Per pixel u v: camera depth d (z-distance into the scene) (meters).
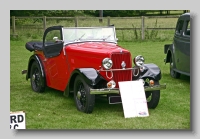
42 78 8.10
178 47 9.56
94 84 6.25
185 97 7.83
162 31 19.55
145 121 6.11
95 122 6.07
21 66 11.93
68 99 7.66
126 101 6.28
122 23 22.48
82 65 7.00
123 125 5.93
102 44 7.36
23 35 19.08
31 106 7.12
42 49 8.20
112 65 6.54
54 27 7.76
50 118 6.32
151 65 6.96
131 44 17.56
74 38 7.61
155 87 6.59
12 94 8.16
